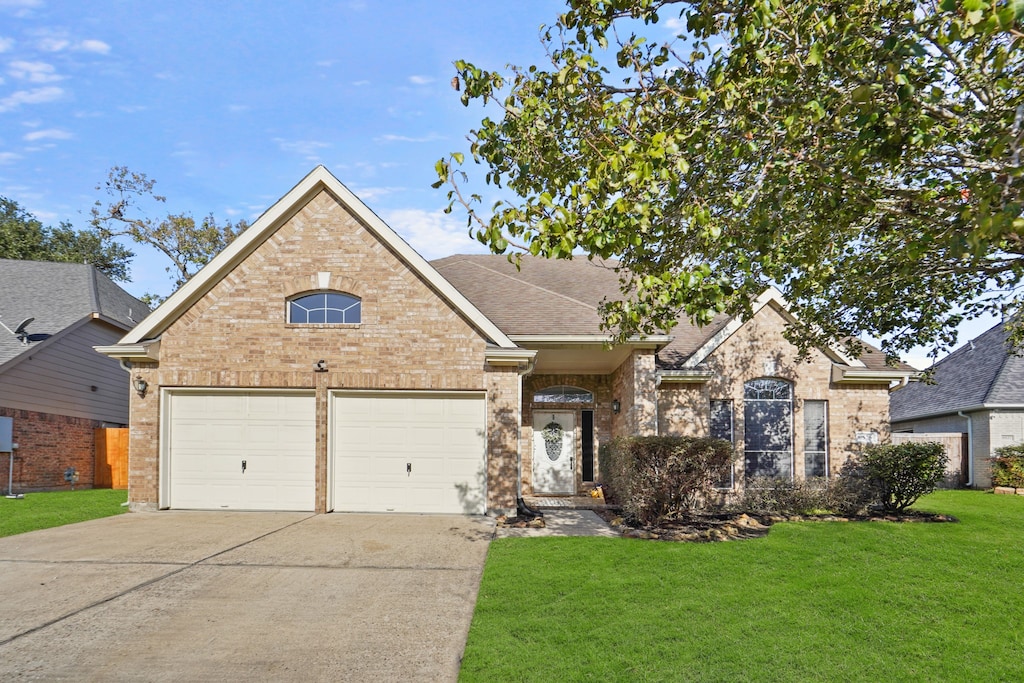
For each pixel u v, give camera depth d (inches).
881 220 294.4
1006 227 203.5
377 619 251.9
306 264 519.5
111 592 283.9
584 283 719.1
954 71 248.2
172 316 515.5
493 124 290.4
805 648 221.0
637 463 453.1
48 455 727.7
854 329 419.8
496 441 505.4
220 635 234.4
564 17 267.6
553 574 309.9
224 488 511.8
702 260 314.7
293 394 516.1
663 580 300.4
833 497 520.7
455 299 510.9
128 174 1408.7
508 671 201.8
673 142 235.5
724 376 603.5
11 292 824.3
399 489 510.3
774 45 251.1
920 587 289.7
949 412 941.2
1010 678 200.8
